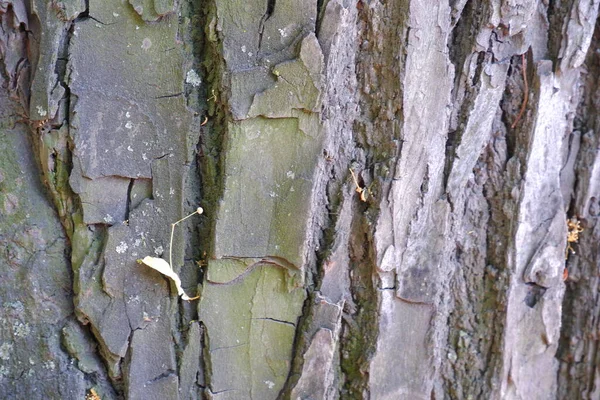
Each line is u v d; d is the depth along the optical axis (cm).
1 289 100
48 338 100
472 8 104
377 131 103
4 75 100
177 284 99
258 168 99
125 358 101
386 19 101
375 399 105
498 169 108
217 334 101
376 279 104
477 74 105
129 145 99
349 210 103
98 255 100
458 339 110
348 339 106
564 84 108
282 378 103
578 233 113
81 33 97
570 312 114
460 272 109
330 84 99
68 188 99
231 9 97
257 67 98
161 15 98
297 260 100
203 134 100
